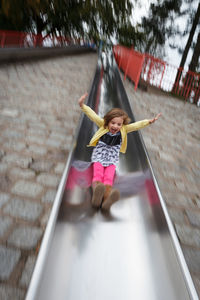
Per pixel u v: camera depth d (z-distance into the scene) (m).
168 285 1.78
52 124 5.13
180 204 3.30
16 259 2.09
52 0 18.42
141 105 8.59
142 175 3.10
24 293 1.84
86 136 3.98
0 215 2.54
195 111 9.52
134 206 2.69
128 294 1.81
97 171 2.76
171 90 12.12
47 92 7.44
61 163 3.70
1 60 9.95
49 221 1.85
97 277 1.87
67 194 2.36
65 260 1.86
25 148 3.98
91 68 14.84
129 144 4.14
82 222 2.30
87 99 5.62
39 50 13.61
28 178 3.21
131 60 13.01
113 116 2.73
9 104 5.83
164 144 5.39
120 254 2.12
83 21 23.94
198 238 2.71
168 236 2.01
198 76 11.13
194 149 5.40
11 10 15.92
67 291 1.68
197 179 4.06
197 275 2.27
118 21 26.11
